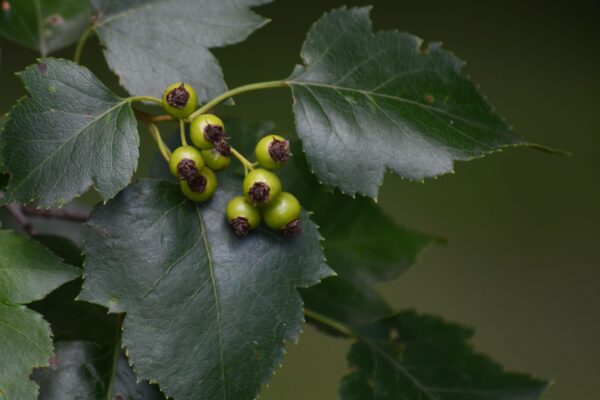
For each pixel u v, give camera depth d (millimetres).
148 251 563
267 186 557
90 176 554
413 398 634
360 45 591
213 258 567
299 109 581
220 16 597
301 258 570
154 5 597
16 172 551
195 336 562
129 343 558
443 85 590
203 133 556
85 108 558
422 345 644
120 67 591
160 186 568
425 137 582
